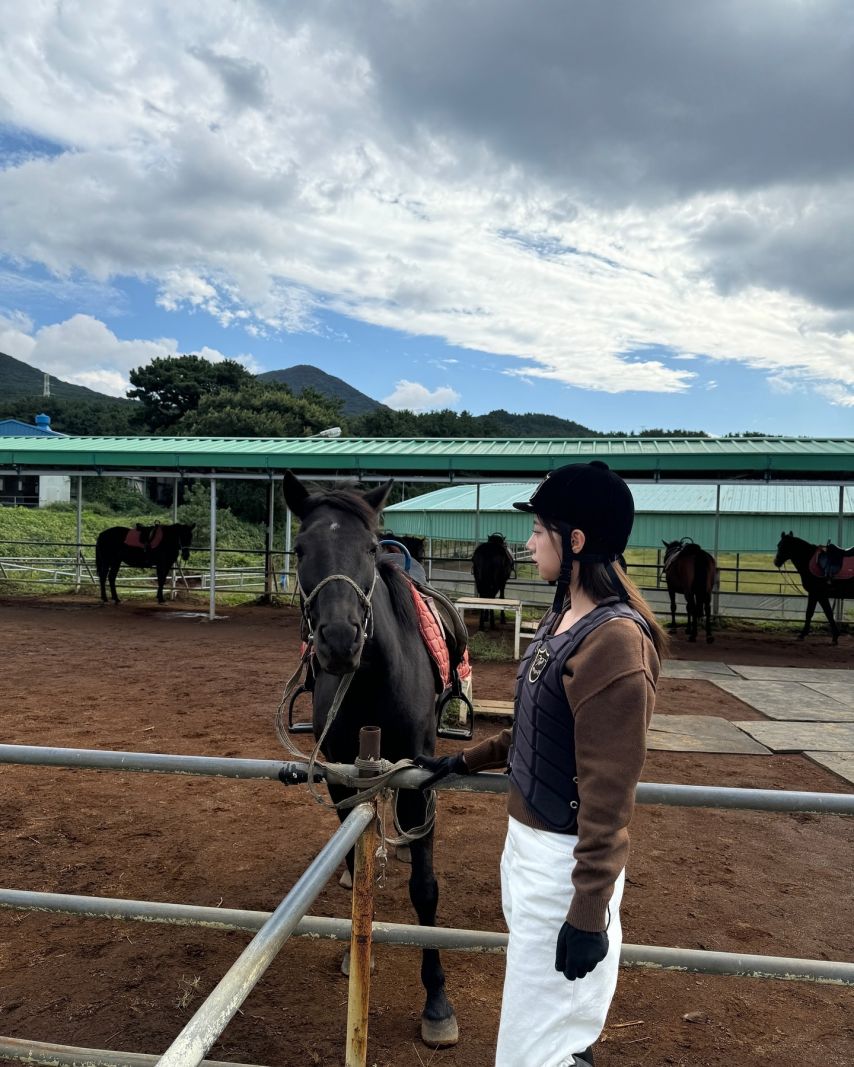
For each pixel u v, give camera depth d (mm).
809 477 12922
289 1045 2598
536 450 13352
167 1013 2758
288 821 4664
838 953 3309
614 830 1387
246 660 10266
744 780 5738
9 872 3867
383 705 2680
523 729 1619
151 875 3883
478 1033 2688
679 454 12133
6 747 2125
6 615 14094
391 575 2986
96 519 27109
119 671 9312
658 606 17766
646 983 3066
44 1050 1975
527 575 20891
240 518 28734
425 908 2596
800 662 11414
